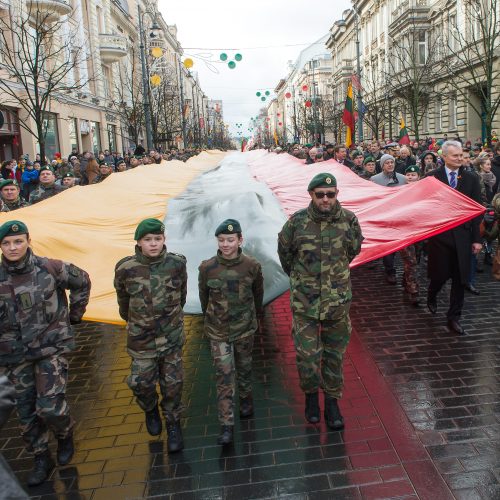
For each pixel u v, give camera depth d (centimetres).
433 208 605
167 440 426
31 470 413
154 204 866
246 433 436
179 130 4519
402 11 3603
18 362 385
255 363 573
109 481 388
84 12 3384
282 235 429
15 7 1966
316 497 353
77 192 819
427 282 847
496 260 568
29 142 2309
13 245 375
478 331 621
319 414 443
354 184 863
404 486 358
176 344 417
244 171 1534
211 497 362
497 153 999
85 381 559
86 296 422
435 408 455
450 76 2591
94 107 3428
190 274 594
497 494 345
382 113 3569
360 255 577
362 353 579
